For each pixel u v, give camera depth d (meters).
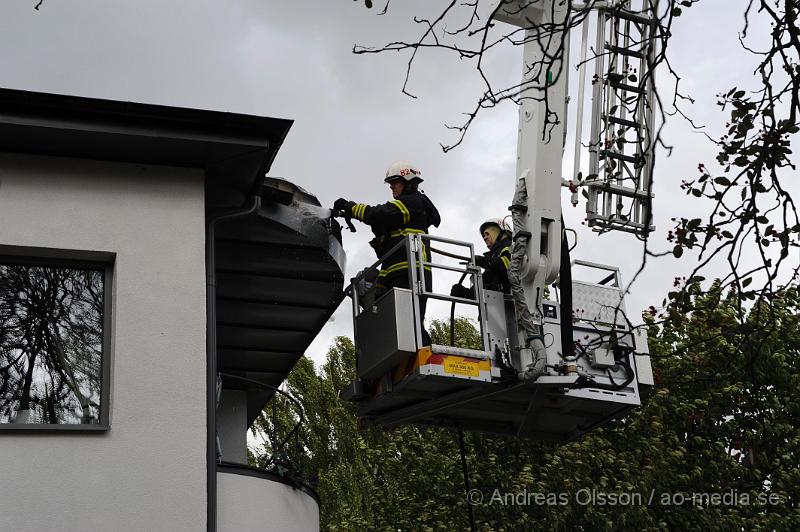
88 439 9.05
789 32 5.71
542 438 12.03
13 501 8.70
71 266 9.74
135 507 8.98
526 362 10.36
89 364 9.50
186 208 10.02
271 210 11.34
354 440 27.12
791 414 20.80
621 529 20.48
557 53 6.11
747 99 6.43
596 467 20.55
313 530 11.16
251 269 12.41
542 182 10.62
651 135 9.70
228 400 15.42
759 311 6.38
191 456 9.26
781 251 6.03
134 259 9.70
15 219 9.52
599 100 9.98
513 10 10.75
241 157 10.06
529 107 10.77
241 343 14.35
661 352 19.61
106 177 9.91
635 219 9.93
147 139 9.69
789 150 6.09
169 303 9.67
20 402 9.25
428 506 21.14
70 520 8.78
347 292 11.38
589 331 10.91
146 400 9.31
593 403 11.09
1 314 9.46
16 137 9.49
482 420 11.91
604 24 10.02
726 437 21.22
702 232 6.46
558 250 10.55
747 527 20.56
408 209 10.74
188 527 9.05
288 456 11.42
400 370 10.51
